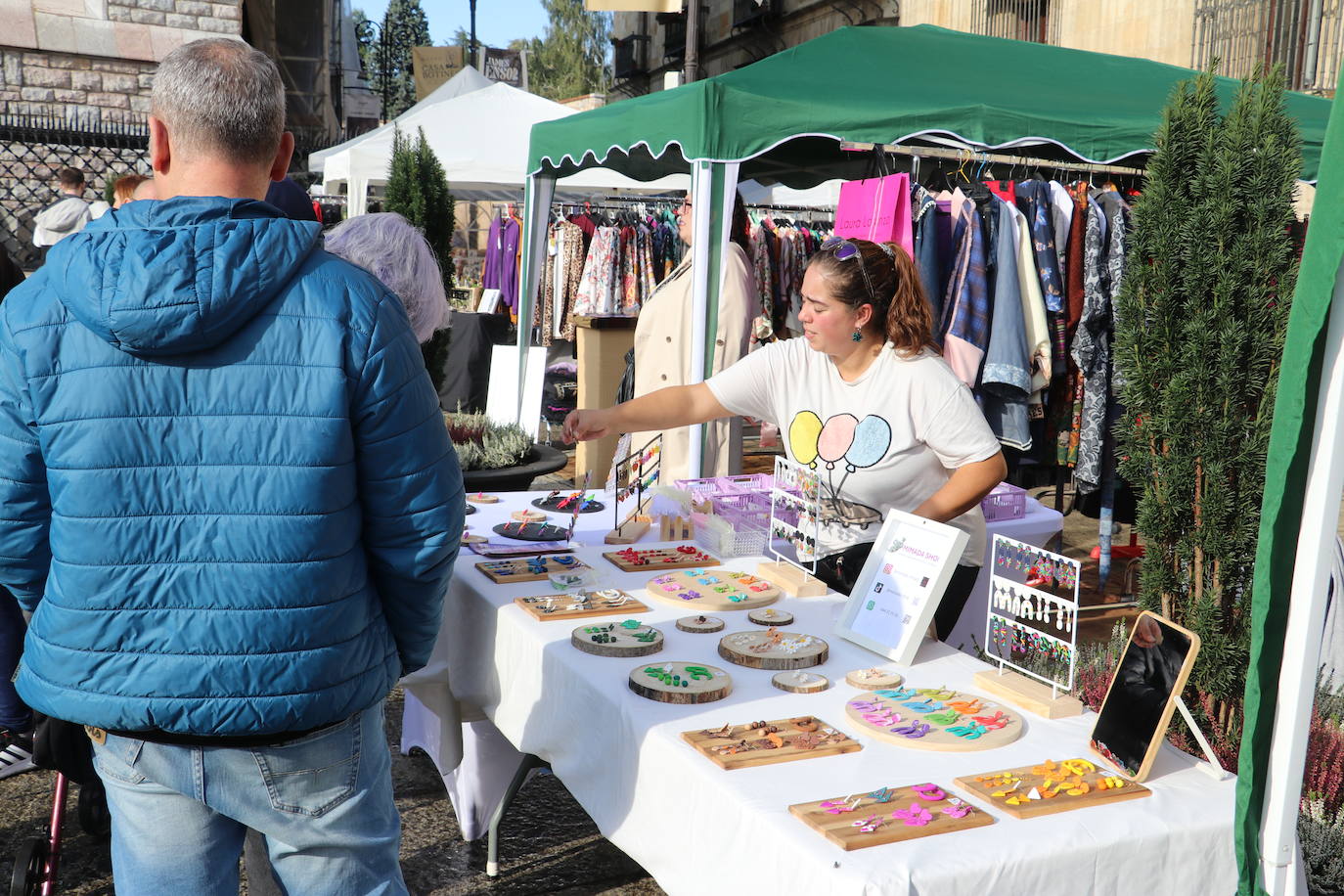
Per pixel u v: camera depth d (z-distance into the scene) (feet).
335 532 4.39
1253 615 4.06
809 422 8.28
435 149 30.09
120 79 38.55
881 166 14.02
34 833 8.91
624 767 5.36
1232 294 6.30
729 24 72.84
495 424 16.58
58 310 4.19
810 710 5.50
